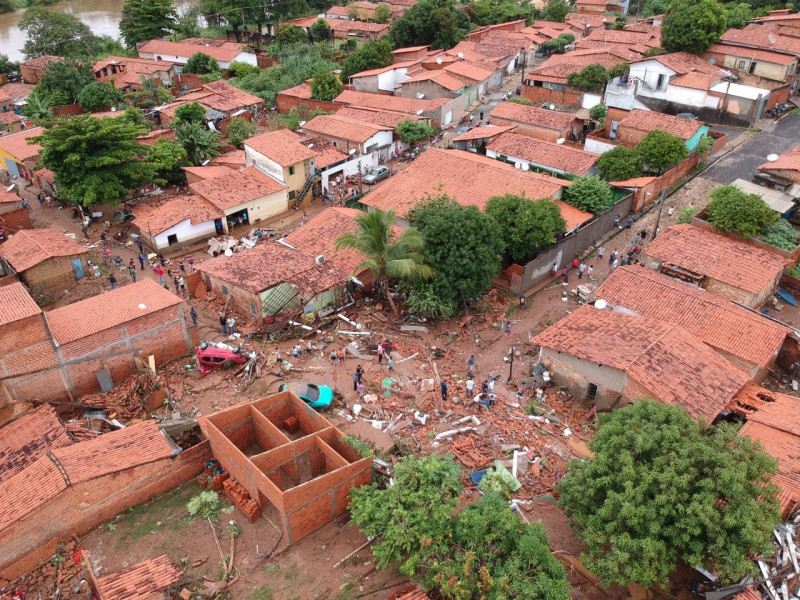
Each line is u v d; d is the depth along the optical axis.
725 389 30.83
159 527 26.02
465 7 119.75
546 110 70.69
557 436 31.64
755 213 44.84
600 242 51.81
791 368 37.00
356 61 89.81
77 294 44.66
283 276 40.75
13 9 146.75
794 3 96.12
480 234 40.56
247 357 36.88
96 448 26.53
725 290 41.47
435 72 82.31
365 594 23.16
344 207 55.94
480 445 30.78
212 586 23.52
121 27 116.00
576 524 23.72
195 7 131.75
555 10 117.06
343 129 67.12
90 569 23.36
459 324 41.91
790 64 73.00
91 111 80.94
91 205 57.03
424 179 55.22
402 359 37.91
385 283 42.22
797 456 26.97
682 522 20.80
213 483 27.61
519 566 21.06
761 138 66.44
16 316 29.22
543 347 34.69
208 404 33.47
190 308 42.12
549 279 47.62
